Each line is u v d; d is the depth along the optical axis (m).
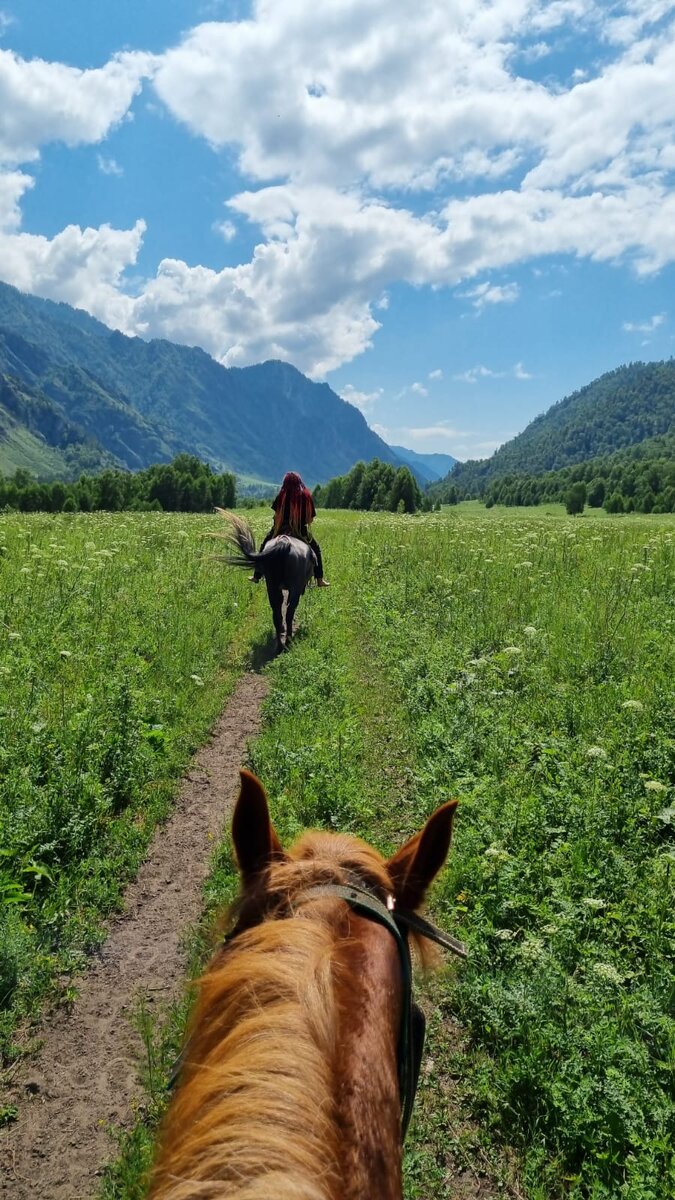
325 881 1.88
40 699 8.12
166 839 6.48
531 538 21.92
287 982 1.40
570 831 5.98
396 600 14.80
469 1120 3.83
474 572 16.16
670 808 6.14
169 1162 1.16
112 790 6.80
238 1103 1.15
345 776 7.20
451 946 2.11
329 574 19.44
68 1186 3.47
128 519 31.47
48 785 6.41
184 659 10.66
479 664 9.54
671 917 5.07
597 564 16.48
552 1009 4.27
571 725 8.18
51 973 4.72
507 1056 4.03
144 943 5.14
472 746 7.68
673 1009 4.30
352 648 12.34
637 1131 3.56
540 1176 3.50
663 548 18.02
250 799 2.06
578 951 4.75
